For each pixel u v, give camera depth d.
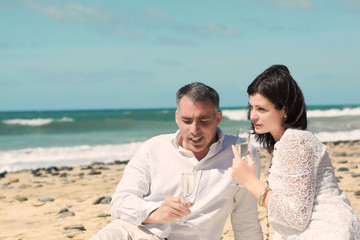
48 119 30.81
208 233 3.05
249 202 3.14
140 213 2.95
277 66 2.74
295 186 2.52
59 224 5.80
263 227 5.19
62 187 8.62
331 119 36.84
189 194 2.86
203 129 2.93
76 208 6.70
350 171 8.95
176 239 3.03
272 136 2.91
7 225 5.82
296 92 2.66
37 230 5.54
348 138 22.56
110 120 34.44
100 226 5.63
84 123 32.69
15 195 7.91
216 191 3.03
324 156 2.62
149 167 3.16
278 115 2.70
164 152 3.14
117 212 3.10
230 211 3.13
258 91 2.69
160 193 3.10
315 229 2.50
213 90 2.98
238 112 38.84
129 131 31.72
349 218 2.51
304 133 2.62
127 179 3.18
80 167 12.38
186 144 3.06
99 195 7.70
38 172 11.37
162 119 37.16
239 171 2.69
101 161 14.27
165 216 2.84
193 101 2.89
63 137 26.31
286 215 2.51
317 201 2.57
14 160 14.79
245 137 2.90
